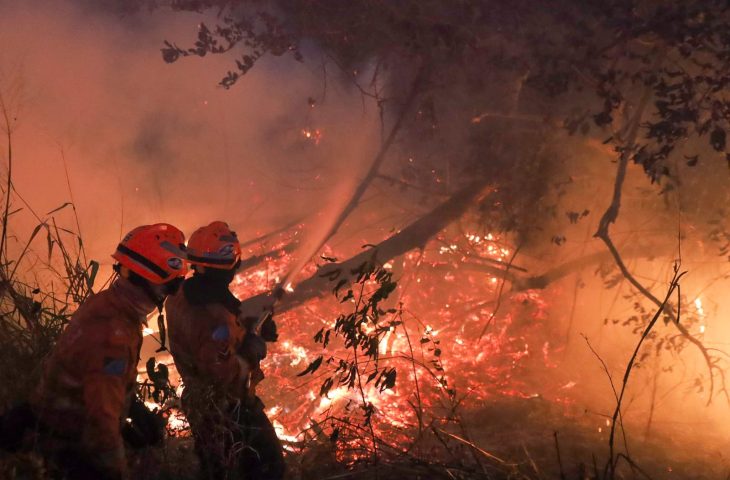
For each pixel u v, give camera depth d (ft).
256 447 12.84
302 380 23.56
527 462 15.80
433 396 22.49
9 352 12.73
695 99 21.25
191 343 12.26
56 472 9.93
